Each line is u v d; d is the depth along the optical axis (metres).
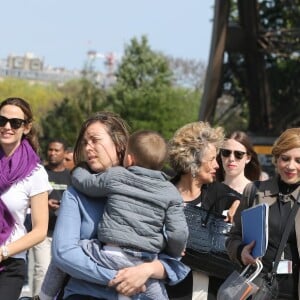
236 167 9.93
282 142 7.43
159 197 6.23
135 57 94.06
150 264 6.20
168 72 93.81
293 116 41.38
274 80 42.69
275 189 7.48
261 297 7.16
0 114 7.95
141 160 6.31
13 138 7.92
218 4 34.59
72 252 6.17
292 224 7.30
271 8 43.59
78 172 6.42
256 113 39.41
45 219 7.85
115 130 6.62
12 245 7.64
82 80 86.06
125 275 6.10
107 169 6.32
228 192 8.20
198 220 8.05
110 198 6.23
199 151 8.11
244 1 36.59
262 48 38.06
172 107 82.31
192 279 8.05
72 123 77.62
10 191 7.78
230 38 36.78
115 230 6.16
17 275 7.88
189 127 8.27
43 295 6.57
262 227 7.10
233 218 7.75
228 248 7.59
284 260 7.28
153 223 6.23
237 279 7.19
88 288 6.26
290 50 38.78
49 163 14.37
